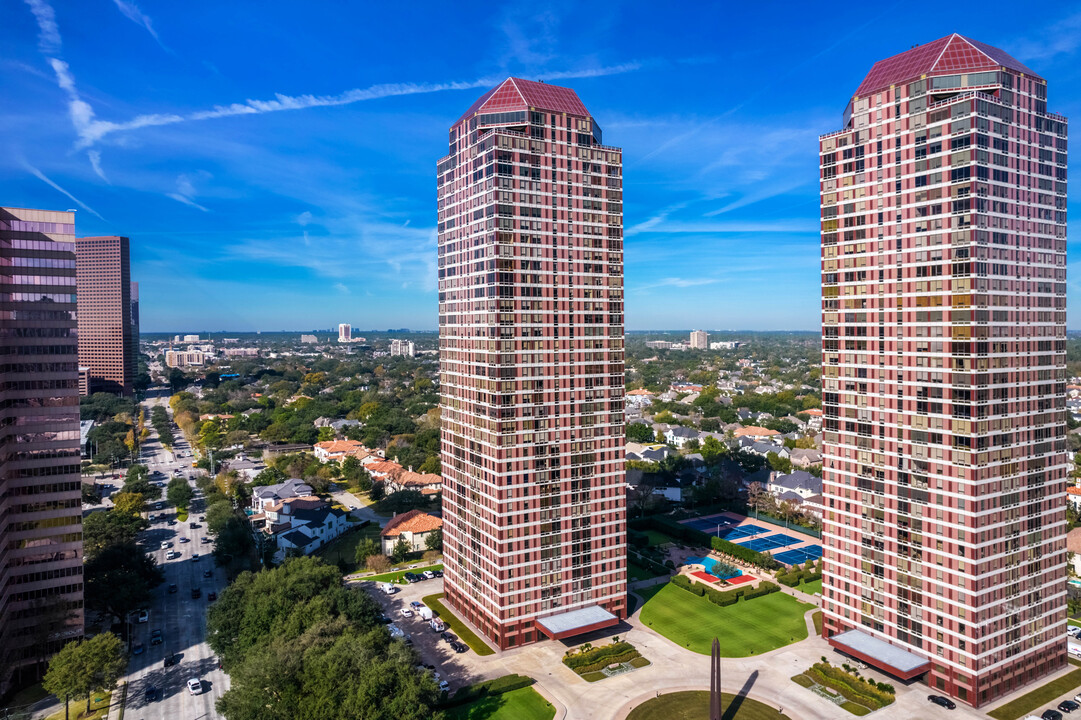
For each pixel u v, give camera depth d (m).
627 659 164.75
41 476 168.12
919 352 146.50
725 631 180.12
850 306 160.25
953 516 141.38
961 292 138.62
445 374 197.00
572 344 177.12
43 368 168.38
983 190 137.62
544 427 173.38
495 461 169.38
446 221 193.12
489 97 176.00
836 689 150.25
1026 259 145.50
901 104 148.75
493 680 154.25
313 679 129.12
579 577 179.75
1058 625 154.75
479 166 173.50
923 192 145.00
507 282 168.25
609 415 182.88
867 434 157.88
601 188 181.38
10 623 164.88
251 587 171.25
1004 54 150.75
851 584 164.12
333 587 169.75
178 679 158.88
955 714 138.88
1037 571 149.50
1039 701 143.38
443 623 184.00
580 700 147.25
